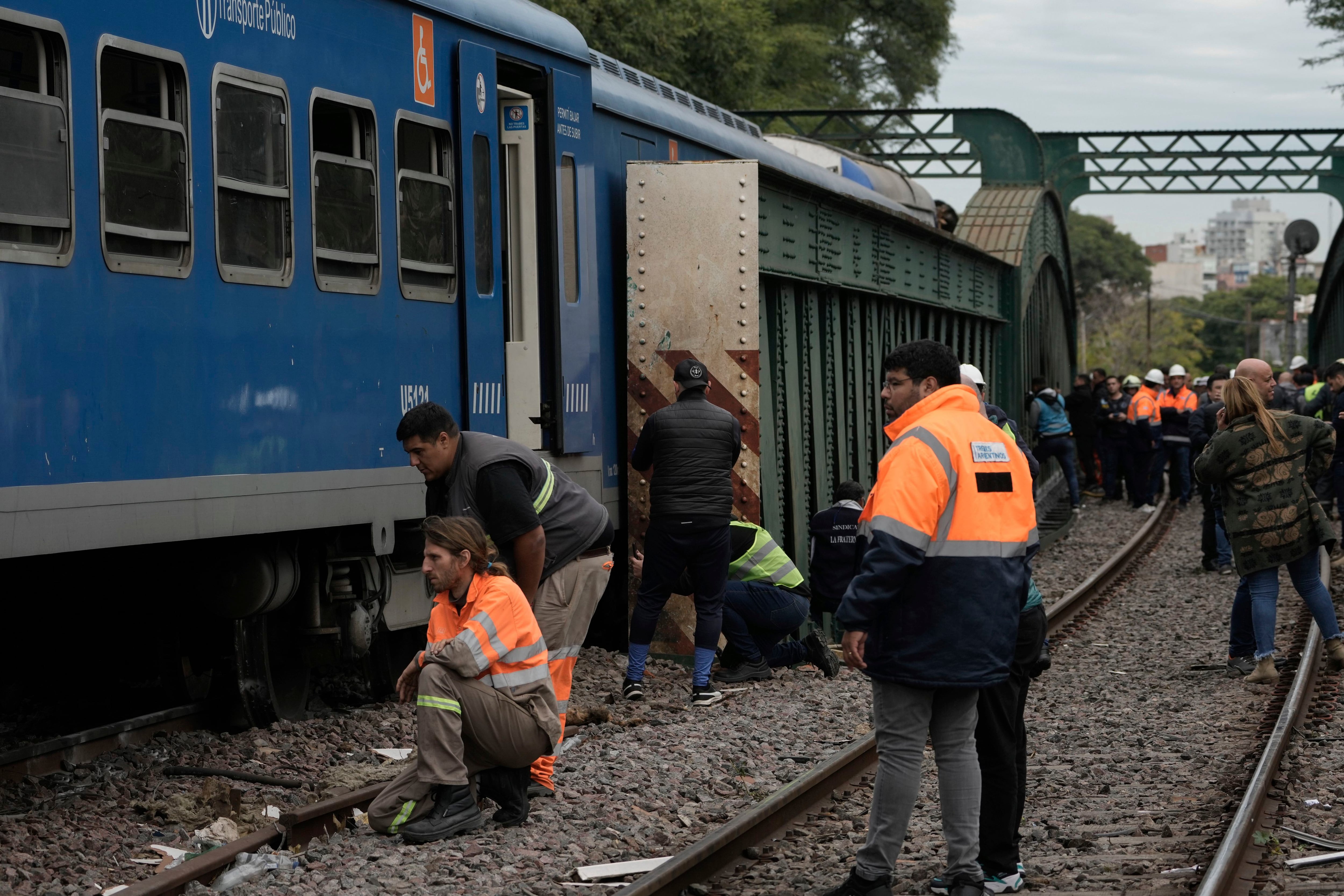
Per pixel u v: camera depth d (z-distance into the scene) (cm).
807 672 1528
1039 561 2609
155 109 875
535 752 877
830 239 1855
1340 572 2234
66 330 804
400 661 1286
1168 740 1176
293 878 767
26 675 1134
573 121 1384
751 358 1477
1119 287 17200
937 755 715
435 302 1159
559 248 1338
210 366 911
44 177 791
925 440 672
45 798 895
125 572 1083
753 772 1053
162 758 993
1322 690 1343
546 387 1341
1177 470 3644
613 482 1531
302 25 1007
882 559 661
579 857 819
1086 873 792
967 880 711
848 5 6812
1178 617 1961
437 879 769
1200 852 822
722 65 4416
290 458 984
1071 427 3375
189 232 896
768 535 1465
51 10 795
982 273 3058
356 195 1063
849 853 844
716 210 1482
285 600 1062
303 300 1000
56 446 794
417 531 1191
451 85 1192
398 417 1106
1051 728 1245
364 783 959
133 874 772
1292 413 1412
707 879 782
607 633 1583
